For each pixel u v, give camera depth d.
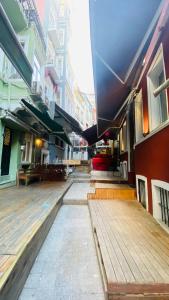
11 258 2.25
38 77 9.73
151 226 3.70
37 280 2.52
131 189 6.30
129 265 2.28
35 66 9.27
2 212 4.35
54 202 5.37
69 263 2.94
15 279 2.12
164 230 3.49
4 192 6.88
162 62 3.92
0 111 7.09
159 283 1.95
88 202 5.93
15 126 8.38
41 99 8.66
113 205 5.31
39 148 12.05
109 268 2.21
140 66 4.57
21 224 3.54
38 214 4.20
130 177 8.05
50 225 4.42
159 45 3.70
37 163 11.59
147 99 4.64
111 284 1.96
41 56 9.92
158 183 3.87
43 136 12.59
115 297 1.95
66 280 2.52
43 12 11.22
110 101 6.03
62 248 3.44
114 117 7.80
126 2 2.20
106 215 4.39
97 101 5.84
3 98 7.21
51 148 15.22
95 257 3.12
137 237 3.17
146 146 4.80
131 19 2.49
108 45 2.99
